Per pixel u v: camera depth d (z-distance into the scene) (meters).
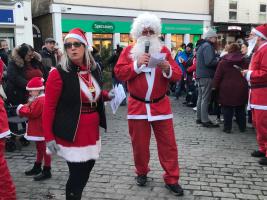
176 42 23.62
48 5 19.05
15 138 6.12
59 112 3.12
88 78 3.19
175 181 4.07
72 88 3.07
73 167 3.16
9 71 5.95
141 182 4.28
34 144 6.16
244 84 6.57
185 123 7.75
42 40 20.20
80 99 3.09
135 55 3.91
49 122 3.10
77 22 19.47
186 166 4.96
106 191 4.15
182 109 9.54
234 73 6.58
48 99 3.09
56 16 18.84
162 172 4.71
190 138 6.47
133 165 5.00
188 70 9.54
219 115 7.76
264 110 5.05
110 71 11.91
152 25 3.89
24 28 18.00
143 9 21.89
